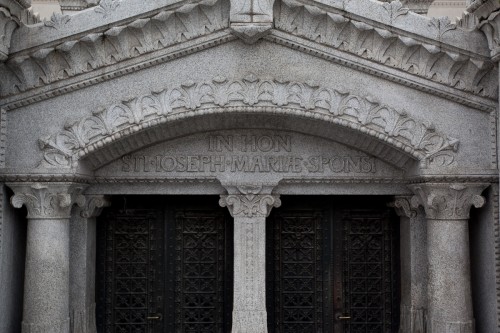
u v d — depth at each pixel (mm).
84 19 7750
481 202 8234
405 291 9195
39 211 8062
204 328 9297
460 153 8234
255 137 8828
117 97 8109
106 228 9383
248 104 8102
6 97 8000
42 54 7738
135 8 7746
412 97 8234
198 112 8086
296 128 8711
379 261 9477
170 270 9312
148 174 8781
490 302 8281
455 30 7910
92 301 9109
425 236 8992
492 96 8172
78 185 8320
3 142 7988
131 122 8055
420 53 8039
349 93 8164
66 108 8086
